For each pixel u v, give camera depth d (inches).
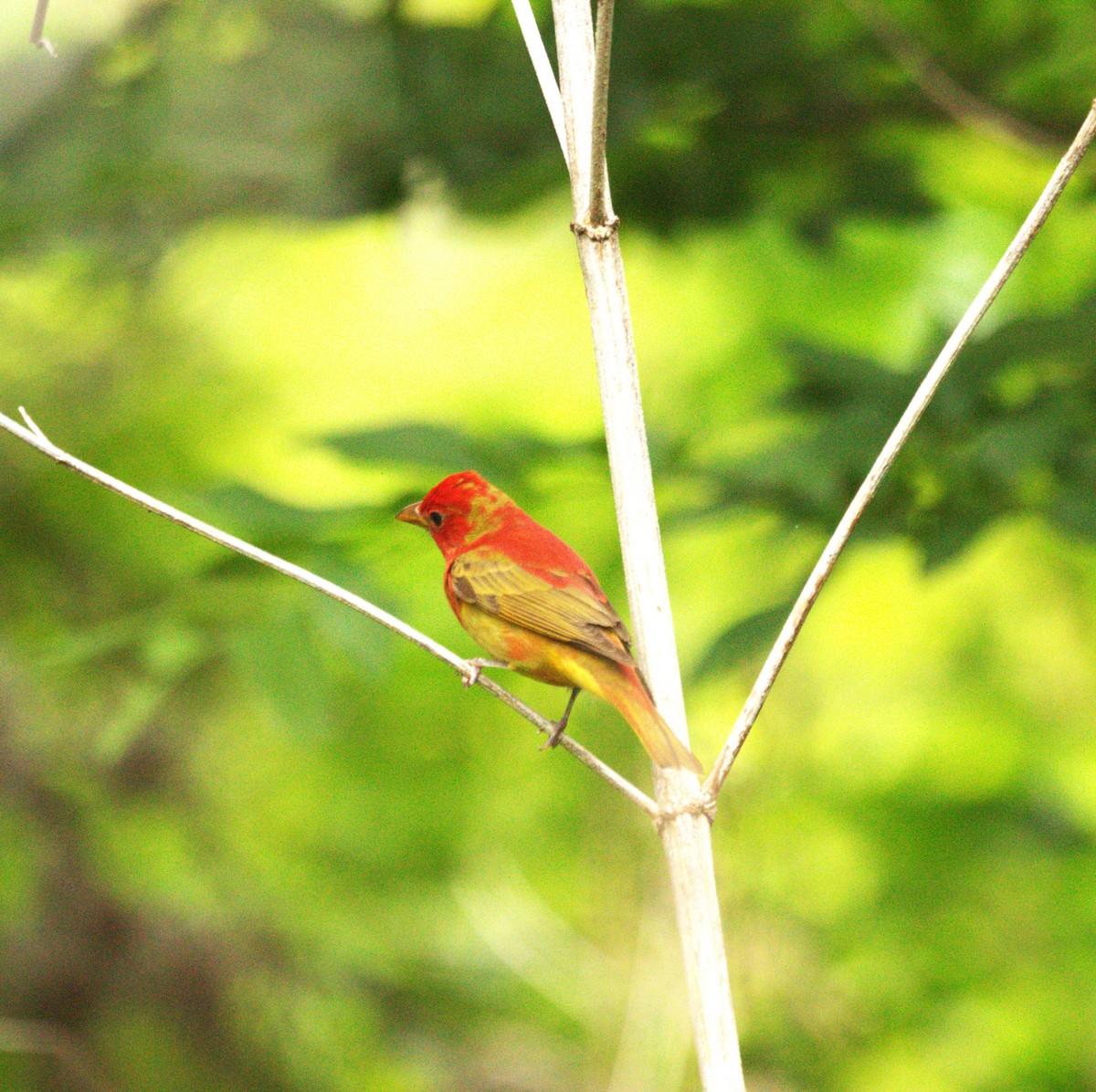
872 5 360.8
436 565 580.4
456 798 631.8
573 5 226.7
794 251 602.2
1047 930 552.4
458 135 411.2
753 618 315.0
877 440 320.2
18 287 564.4
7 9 459.5
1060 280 560.4
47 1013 504.7
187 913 534.0
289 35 420.5
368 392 753.6
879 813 585.9
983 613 694.5
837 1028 509.4
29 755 524.4
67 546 561.0
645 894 486.6
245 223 448.5
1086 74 376.8
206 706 564.7
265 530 310.5
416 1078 544.4
